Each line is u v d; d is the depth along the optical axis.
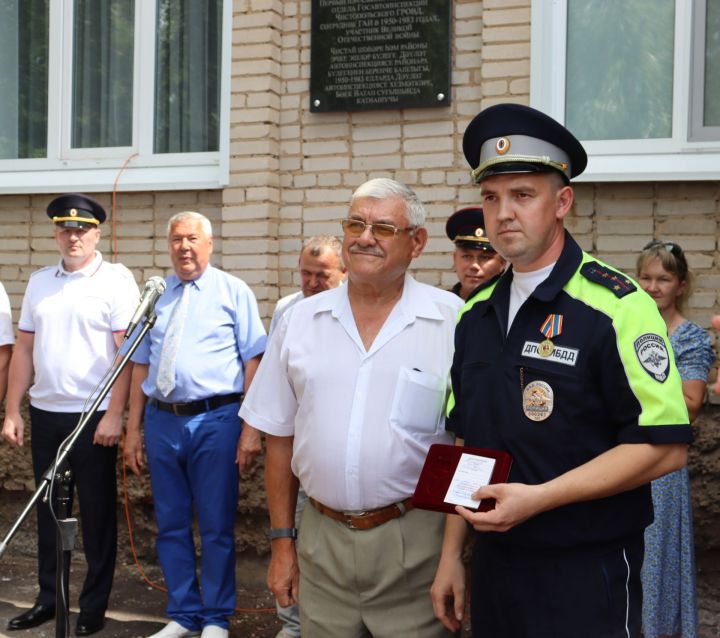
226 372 4.08
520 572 2.13
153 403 4.12
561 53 4.48
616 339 2.02
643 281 3.57
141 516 5.10
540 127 2.12
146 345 4.25
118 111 5.45
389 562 2.55
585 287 2.10
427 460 2.18
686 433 2.00
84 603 4.23
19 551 5.36
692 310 4.16
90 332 4.22
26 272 5.38
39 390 4.25
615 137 4.45
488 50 4.40
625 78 4.43
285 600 2.75
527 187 2.13
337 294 2.70
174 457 4.06
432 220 4.59
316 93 4.75
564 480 1.99
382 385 2.57
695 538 4.16
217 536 4.03
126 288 4.30
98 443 4.18
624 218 4.26
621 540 2.09
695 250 4.17
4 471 5.32
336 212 4.77
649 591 3.44
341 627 2.62
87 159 5.42
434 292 2.68
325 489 2.58
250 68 4.82
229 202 4.86
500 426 2.14
